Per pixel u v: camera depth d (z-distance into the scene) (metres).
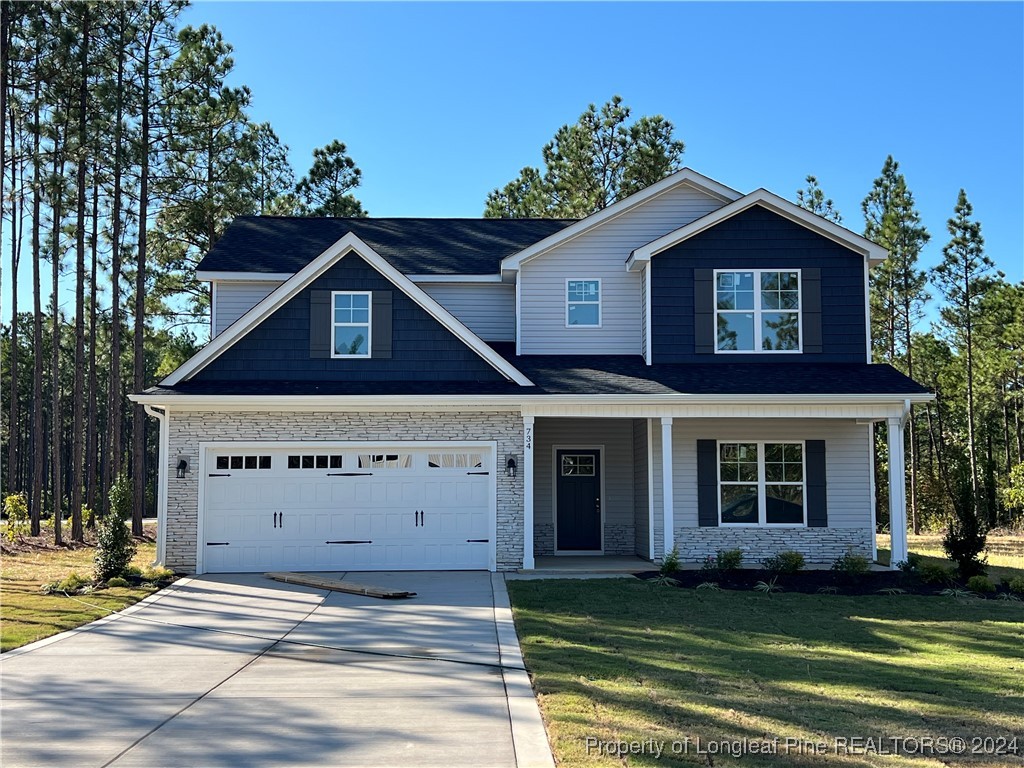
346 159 39.31
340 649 10.49
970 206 37.03
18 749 6.85
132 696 8.41
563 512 20.31
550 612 12.85
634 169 37.31
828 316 18.73
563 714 7.64
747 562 18.16
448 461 17.33
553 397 16.86
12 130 24.17
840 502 18.50
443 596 14.24
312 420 17.19
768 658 10.21
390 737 7.11
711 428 18.64
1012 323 38.22
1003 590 15.38
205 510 16.97
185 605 13.63
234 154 30.50
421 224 24.39
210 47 28.52
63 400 58.34
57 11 24.23
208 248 32.84
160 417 18.23
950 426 43.75
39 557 21.08
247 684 8.84
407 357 17.95
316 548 17.08
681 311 18.84
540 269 20.27
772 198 18.70
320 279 18.03
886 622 12.74
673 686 8.73
